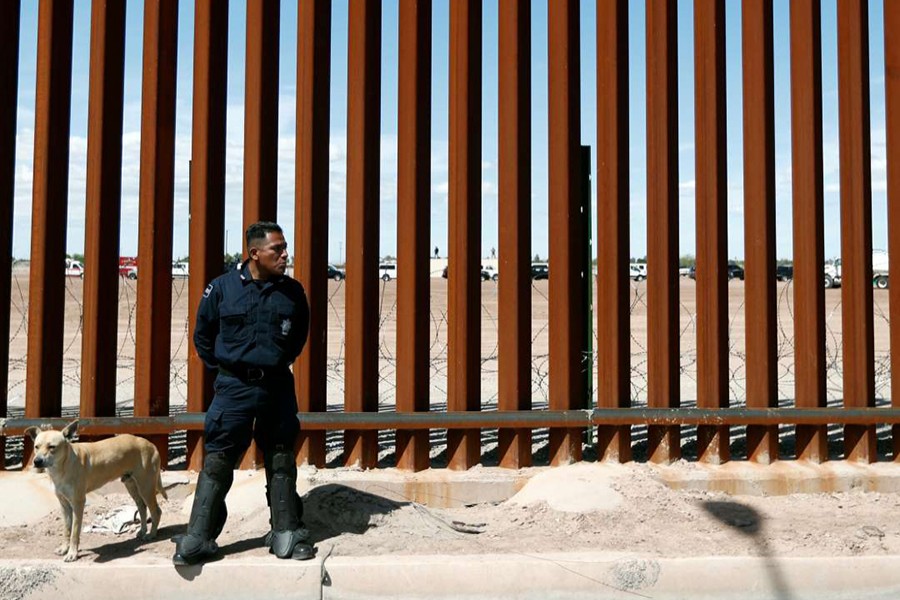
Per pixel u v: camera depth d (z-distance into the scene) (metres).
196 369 5.75
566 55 6.02
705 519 5.30
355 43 5.88
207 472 4.48
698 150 6.14
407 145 5.92
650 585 4.46
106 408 5.71
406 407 5.90
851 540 4.87
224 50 5.81
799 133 6.29
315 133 5.81
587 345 6.42
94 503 5.51
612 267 6.07
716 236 6.10
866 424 6.22
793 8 6.32
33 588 4.30
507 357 5.98
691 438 6.92
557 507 5.38
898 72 6.39
